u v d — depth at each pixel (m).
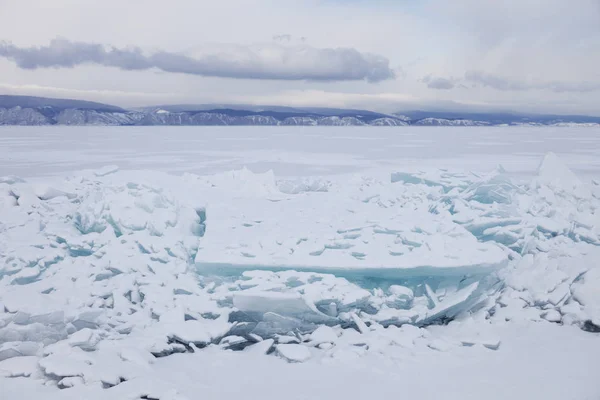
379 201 10.45
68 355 4.62
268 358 5.11
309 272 6.44
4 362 4.59
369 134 103.25
